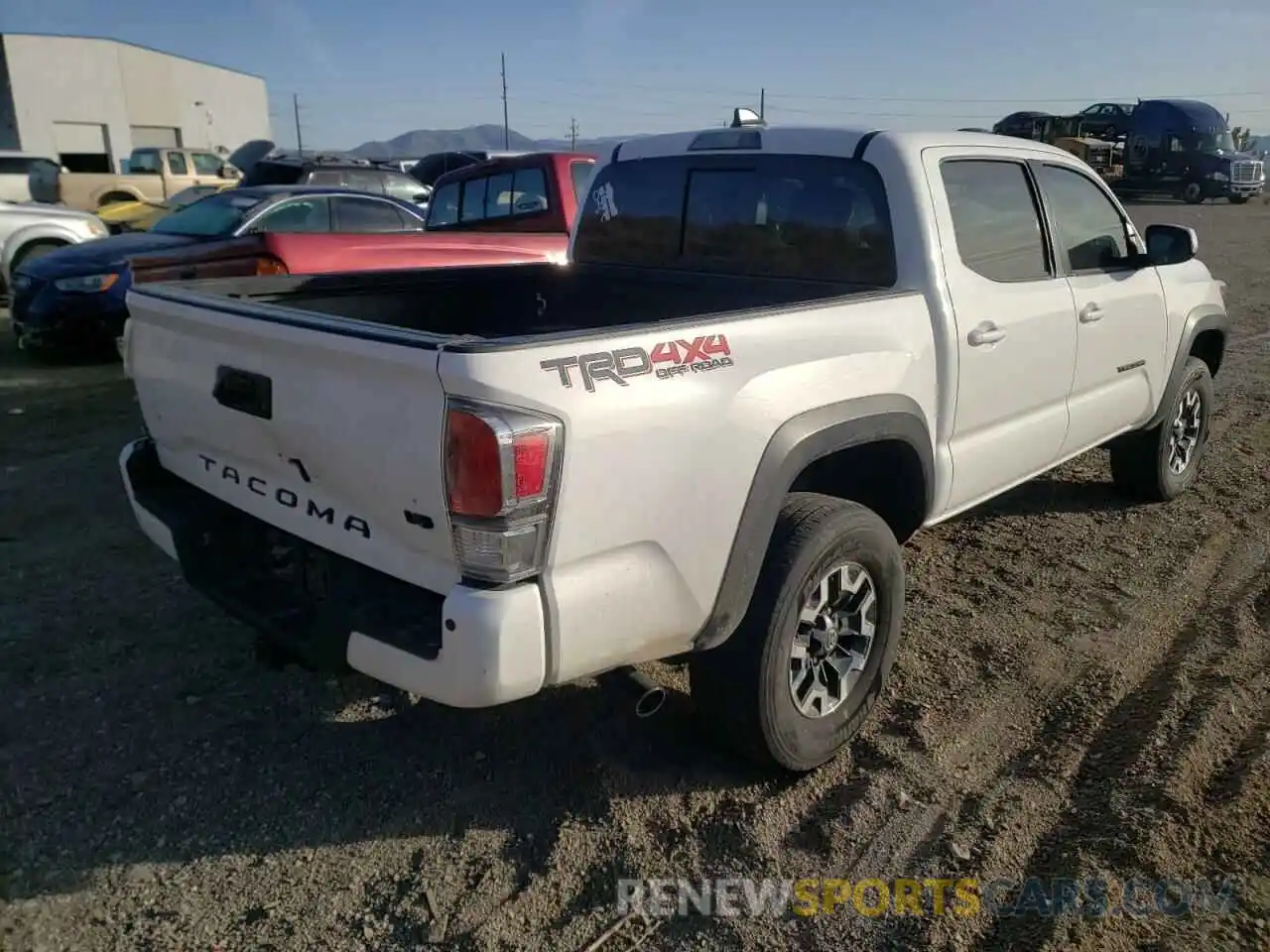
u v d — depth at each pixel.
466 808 3.00
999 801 3.04
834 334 3.09
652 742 3.34
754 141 3.96
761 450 2.79
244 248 7.55
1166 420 5.32
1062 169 4.37
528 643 2.35
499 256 8.31
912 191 3.54
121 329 8.84
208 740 3.32
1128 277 4.71
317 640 2.64
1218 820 2.93
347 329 2.45
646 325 2.57
